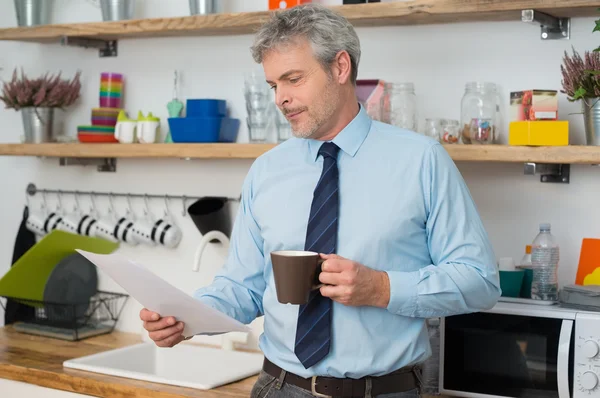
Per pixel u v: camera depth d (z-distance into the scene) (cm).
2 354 257
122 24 263
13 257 312
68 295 293
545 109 207
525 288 222
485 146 211
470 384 209
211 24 246
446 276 159
